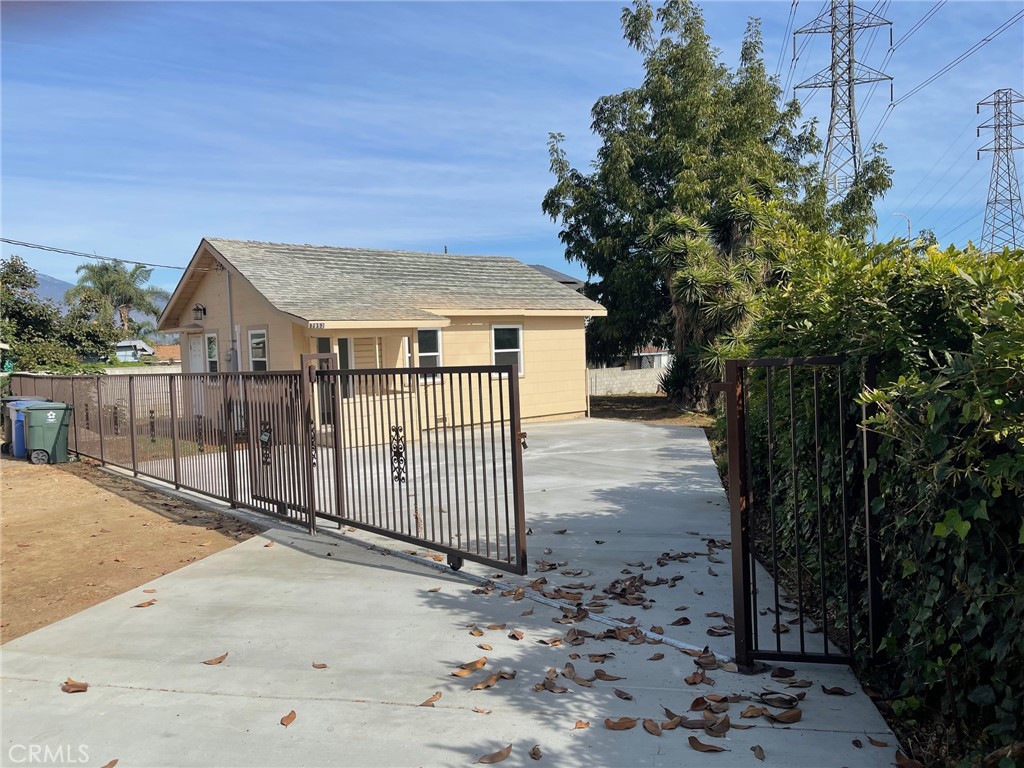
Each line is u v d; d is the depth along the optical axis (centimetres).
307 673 377
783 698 332
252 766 293
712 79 2078
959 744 290
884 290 372
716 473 956
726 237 1677
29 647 422
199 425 862
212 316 1597
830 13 3083
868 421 290
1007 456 243
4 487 984
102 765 296
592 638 413
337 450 654
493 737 310
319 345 1370
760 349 529
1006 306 259
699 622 435
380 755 298
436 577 538
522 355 1689
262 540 656
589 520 704
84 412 1228
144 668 389
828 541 409
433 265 1853
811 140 2244
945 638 288
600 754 295
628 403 2234
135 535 698
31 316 2270
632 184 2059
